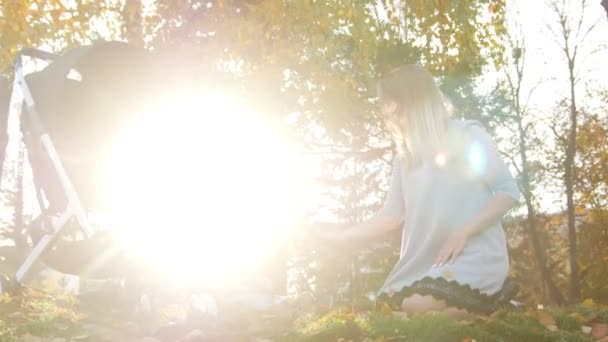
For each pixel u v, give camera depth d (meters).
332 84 12.73
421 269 3.22
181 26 10.79
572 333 2.89
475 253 3.11
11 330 3.15
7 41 10.10
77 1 10.62
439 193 3.19
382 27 13.28
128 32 10.81
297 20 11.80
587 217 25.69
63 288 5.00
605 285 25.23
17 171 10.48
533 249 21.45
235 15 11.15
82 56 4.02
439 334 2.74
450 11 12.85
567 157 22.34
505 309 3.06
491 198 3.13
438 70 13.20
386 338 2.71
